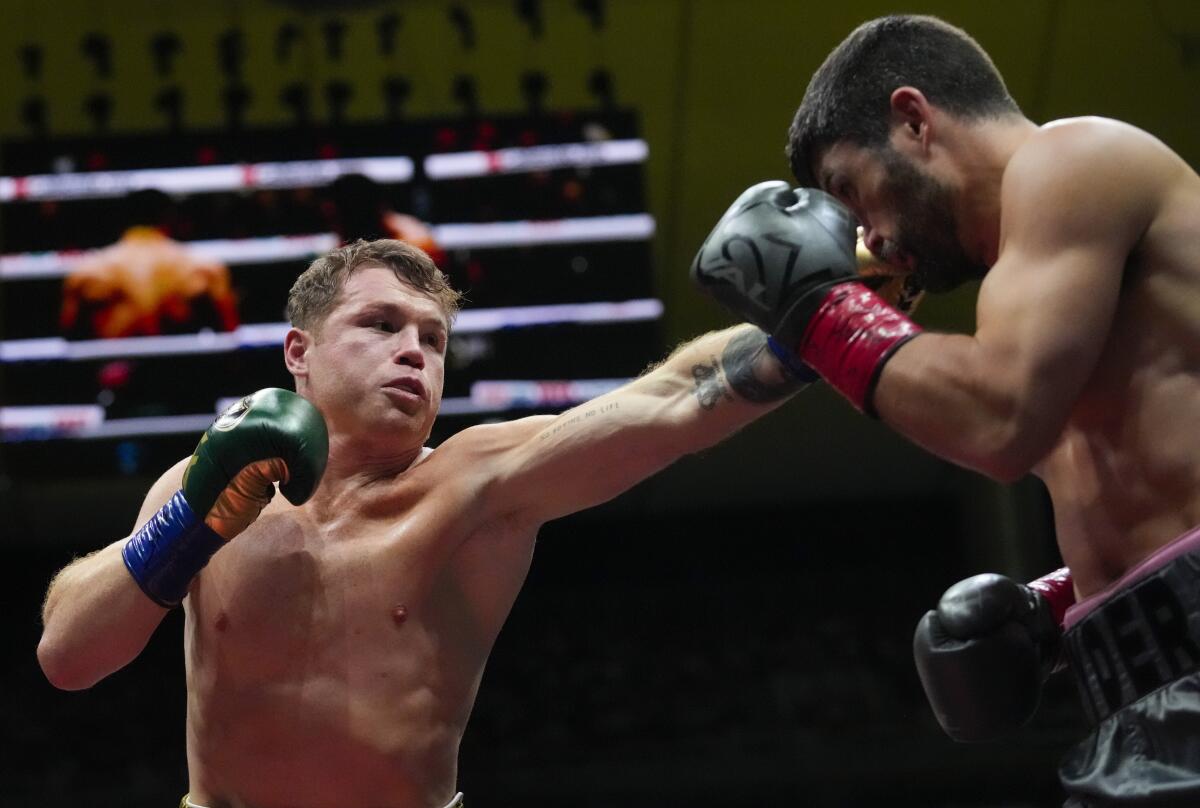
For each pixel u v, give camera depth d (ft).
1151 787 5.45
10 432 22.52
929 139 6.26
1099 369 5.90
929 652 7.16
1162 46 28.43
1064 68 28.96
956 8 28.17
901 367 5.75
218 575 7.52
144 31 27.53
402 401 7.70
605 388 22.31
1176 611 5.52
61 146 22.48
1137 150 5.80
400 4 27.17
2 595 39.24
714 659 39.22
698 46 28.66
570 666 39.32
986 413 5.48
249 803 7.33
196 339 22.35
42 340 22.35
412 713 7.32
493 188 22.41
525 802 32.42
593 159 22.54
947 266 6.48
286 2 26.94
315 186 22.38
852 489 40.29
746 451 37.63
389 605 7.41
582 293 22.38
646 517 41.45
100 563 7.57
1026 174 5.82
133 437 22.52
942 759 31.50
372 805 7.25
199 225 22.34
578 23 28.09
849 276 6.18
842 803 31.91
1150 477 5.74
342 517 7.63
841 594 40.34
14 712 37.60
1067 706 32.32
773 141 30.35
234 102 24.56
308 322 8.14
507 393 22.35
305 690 7.26
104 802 32.37
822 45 28.76
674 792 32.27
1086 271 5.53
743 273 6.26
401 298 7.94
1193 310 5.68
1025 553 36.68
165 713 37.88
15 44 27.61
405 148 22.49
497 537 7.68
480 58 28.27
